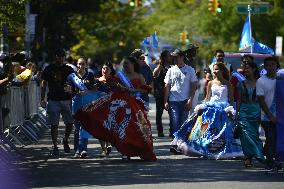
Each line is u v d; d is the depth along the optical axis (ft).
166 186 61.11
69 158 83.46
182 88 90.07
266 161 71.61
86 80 85.92
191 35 334.44
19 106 93.86
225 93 82.74
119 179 65.87
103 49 462.19
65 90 86.58
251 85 73.82
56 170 73.20
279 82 69.82
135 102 79.97
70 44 264.31
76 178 67.15
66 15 254.47
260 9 147.33
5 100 84.89
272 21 235.81
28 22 161.48
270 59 70.59
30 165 77.51
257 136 73.87
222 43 255.09
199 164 76.43
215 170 71.77
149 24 407.85
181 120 90.58
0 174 70.59
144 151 79.30
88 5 257.75
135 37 404.16
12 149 88.33
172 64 108.06
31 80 109.09
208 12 258.37
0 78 82.53
